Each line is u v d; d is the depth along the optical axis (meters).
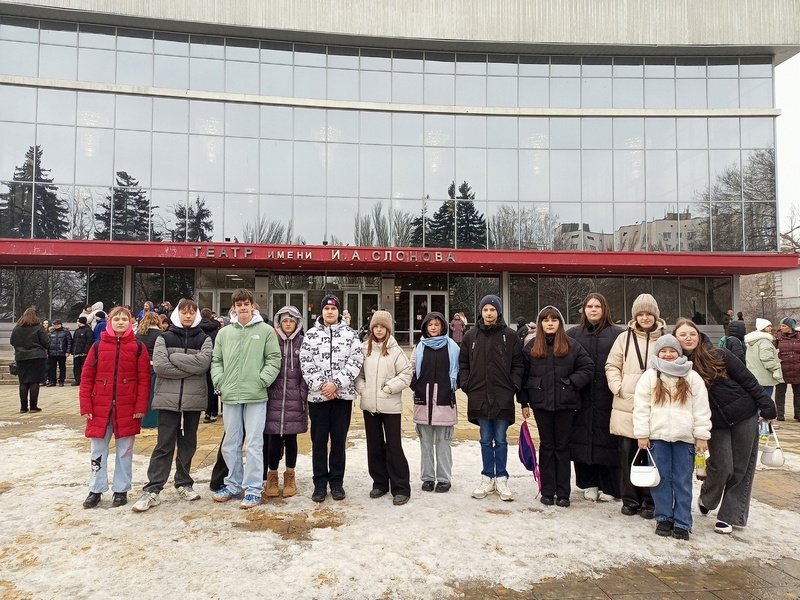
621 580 3.19
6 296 18.78
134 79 18.56
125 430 4.45
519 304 20.92
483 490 4.76
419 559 3.43
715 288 21.25
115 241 17.80
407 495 4.61
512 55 20.28
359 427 8.03
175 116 18.83
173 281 19.80
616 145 20.19
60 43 18.17
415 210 19.84
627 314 21.05
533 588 3.08
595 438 4.59
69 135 18.12
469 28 19.52
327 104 19.48
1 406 9.88
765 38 19.55
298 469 5.71
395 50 20.03
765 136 20.03
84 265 19.22
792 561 3.48
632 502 4.38
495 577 3.20
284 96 19.38
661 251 19.75
